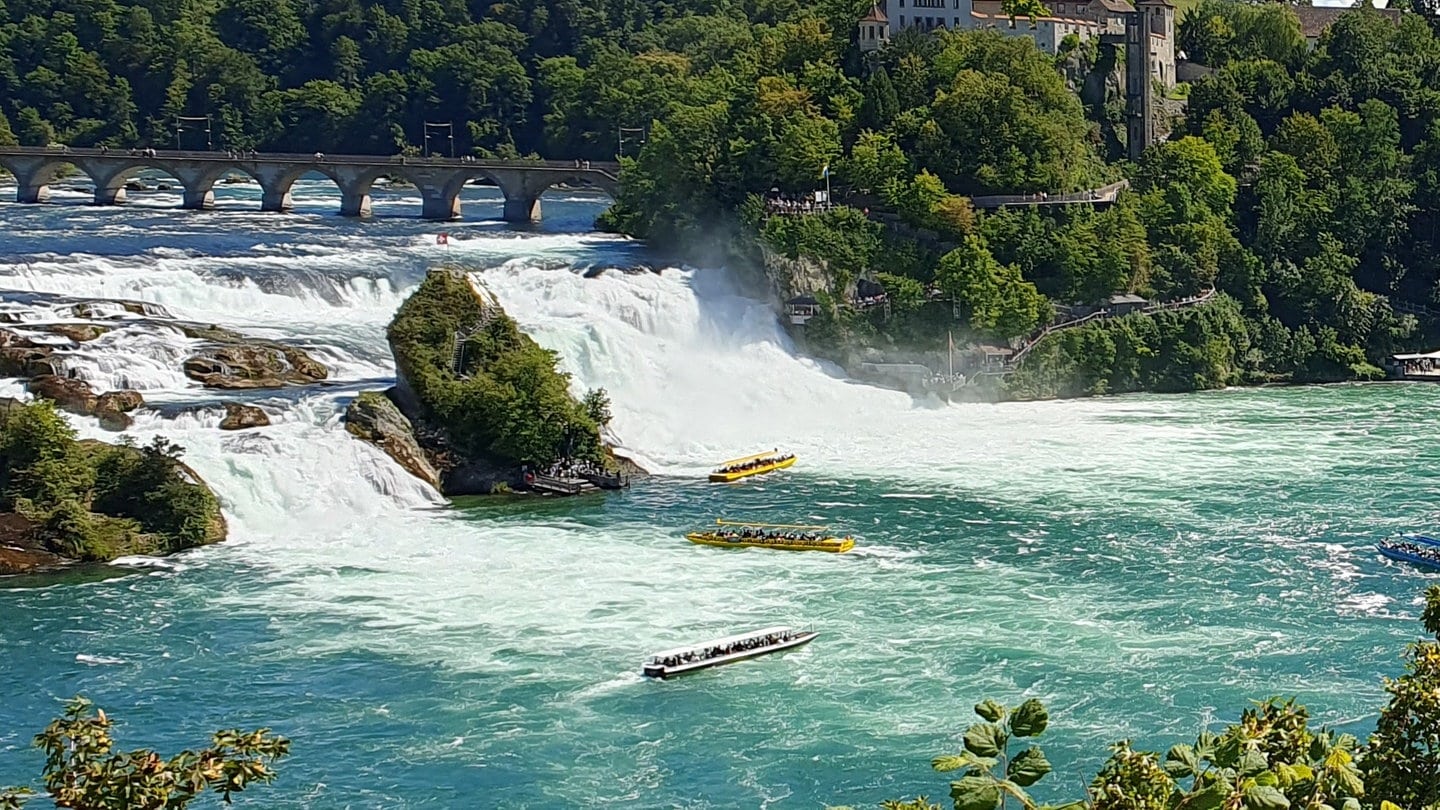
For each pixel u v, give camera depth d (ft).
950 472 492.13
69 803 124.47
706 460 513.04
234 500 428.15
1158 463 500.74
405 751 293.02
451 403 479.82
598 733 299.58
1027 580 381.81
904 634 346.33
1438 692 159.53
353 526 433.48
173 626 353.10
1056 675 322.75
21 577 387.75
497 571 391.86
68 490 410.72
